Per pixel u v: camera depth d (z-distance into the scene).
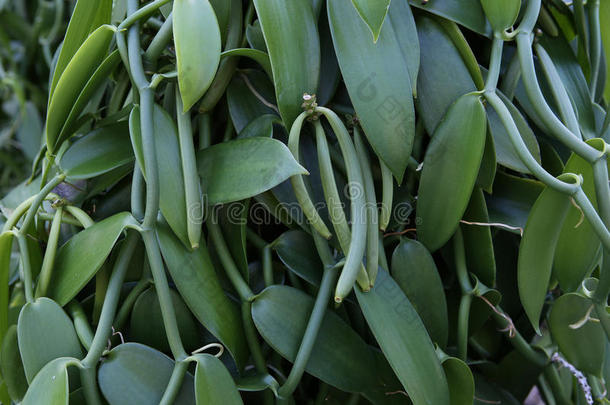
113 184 0.82
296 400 0.81
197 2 0.70
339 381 0.75
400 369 0.71
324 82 0.76
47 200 0.81
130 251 0.73
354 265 0.71
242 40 0.78
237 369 0.75
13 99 1.67
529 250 0.75
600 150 0.72
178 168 0.73
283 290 0.75
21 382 0.78
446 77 0.77
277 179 0.70
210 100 0.77
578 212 0.75
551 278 0.84
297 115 0.73
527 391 0.86
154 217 0.71
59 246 0.83
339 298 0.70
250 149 0.73
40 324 0.72
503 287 0.86
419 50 0.76
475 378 0.86
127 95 0.84
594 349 0.78
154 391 0.71
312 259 0.78
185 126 0.73
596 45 0.84
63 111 0.76
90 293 0.81
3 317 0.79
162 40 0.75
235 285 0.76
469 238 0.80
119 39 0.73
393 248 0.81
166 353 0.77
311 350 0.73
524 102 0.80
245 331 0.76
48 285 0.75
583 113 0.82
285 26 0.73
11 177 1.87
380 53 0.74
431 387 0.72
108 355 0.72
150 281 0.76
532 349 0.84
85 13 0.77
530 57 0.73
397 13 0.76
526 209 0.80
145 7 0.72
